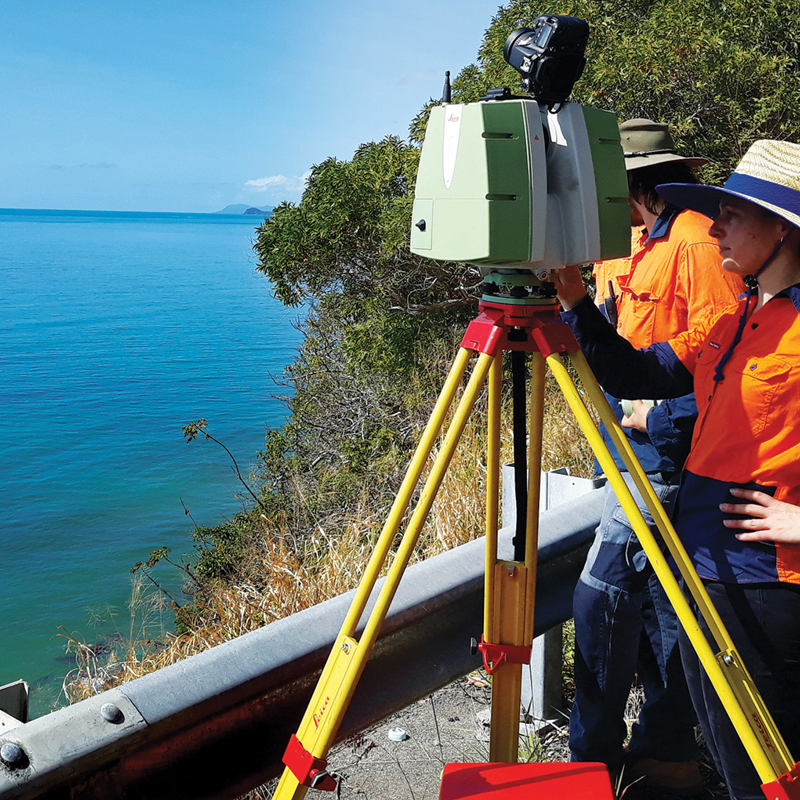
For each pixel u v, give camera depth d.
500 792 1.50
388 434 9.16
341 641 1.59
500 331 1.58
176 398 56.28
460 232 1.54
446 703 2.78
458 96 8.99
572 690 2.85
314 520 6.71
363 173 9.40
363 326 10.42
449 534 3.75
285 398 12.27
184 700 1.48
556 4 9.14
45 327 97.38
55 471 39.09
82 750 1.33
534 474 1.88
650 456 2.21
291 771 1.57
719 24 8.47
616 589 2.19
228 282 160.88
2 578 24.39
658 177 2.31
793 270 1.64
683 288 2.20
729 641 1.53
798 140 7.95
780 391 1.62
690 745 2.37
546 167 1.57
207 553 6.27
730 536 1.70
